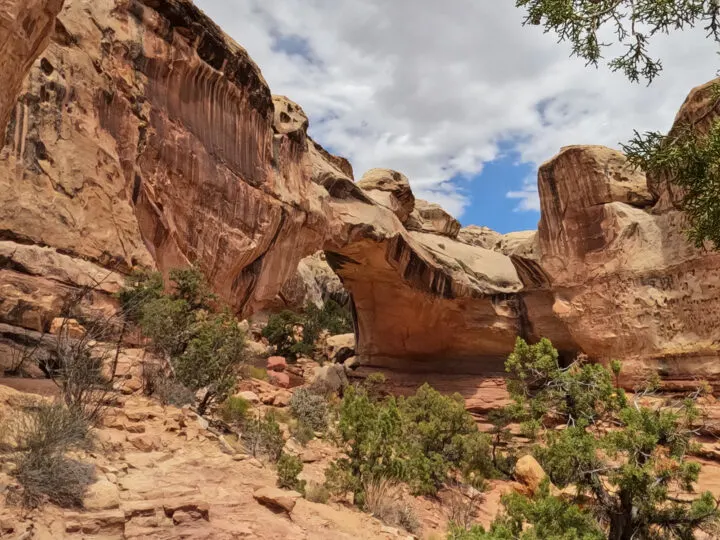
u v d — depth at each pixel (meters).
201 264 16.97
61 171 11.77
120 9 14.60
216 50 17.69
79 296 9.01
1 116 6.00
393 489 9.69
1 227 10.31
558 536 7.36
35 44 6.13
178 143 16.09
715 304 21.38
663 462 8.03
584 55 6.71
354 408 10.28
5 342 8.08
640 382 23.73
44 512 4.11
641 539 8.02
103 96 13.45
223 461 6.83
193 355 9.62
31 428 4.78
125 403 7.46
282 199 21.25
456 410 17.91
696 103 20.19
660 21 6.23
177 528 4.58
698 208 7.15
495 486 17.06
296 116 23.84
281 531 5.18
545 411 10.20
